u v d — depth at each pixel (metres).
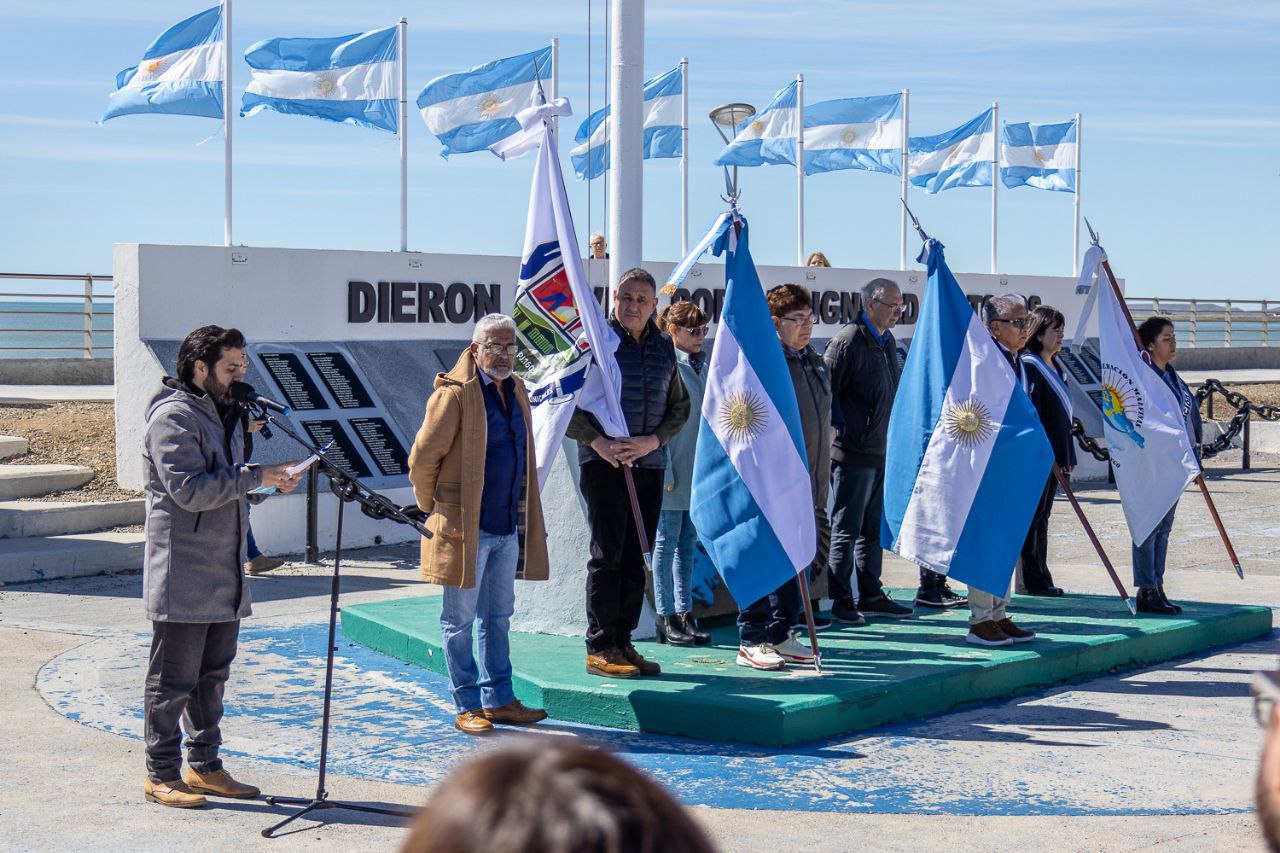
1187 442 9.00
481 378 6.45
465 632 6.65
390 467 13.64
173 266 13.54
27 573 11.05
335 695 7.46
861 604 9.08
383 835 5.24
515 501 6.64
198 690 5.66
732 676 7.10
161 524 5.42
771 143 21.98
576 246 6.98
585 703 6.81
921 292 20.97
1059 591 10.01
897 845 5.09
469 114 18.11
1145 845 5.10
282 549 12.78
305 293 14.31
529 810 0.88
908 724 6.88
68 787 5.78
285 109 16.45
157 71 15.28
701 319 7.85
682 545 7.96
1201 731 6.78
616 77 8.31
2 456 14.36
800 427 7.27
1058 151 23.70
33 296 21.22
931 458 7.98
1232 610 9.35
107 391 18.98
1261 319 35.94
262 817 5.43
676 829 0.89
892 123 21.97
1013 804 5.59
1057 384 9.52
